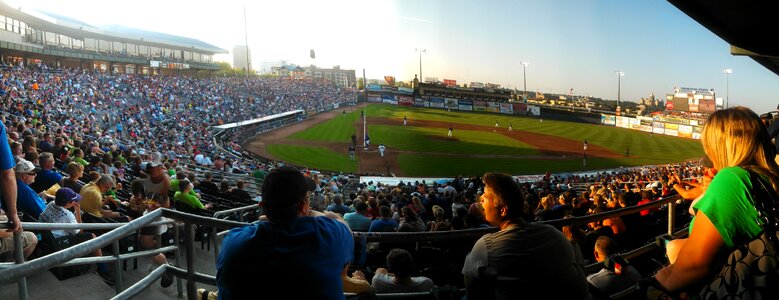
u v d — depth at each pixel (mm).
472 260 2635
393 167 34000
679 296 2242
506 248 2529
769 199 1887
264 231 2336
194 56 100250
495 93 92812
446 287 3193
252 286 2258
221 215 9227
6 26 54594
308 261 2285
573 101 117500
